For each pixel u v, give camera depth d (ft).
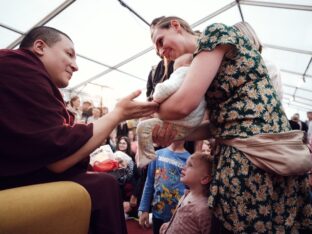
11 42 12.50
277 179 2.38
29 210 1.90
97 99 21.94
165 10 11.91
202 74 2.28
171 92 2.44
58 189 2.21
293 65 17.40
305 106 32.35
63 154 2.29
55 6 10.64
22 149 2.19
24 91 2.31
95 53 15.38
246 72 2.42
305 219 2.52
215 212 2.46
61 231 2.11
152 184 5.77
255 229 2.22
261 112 2.36
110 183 2.80
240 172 2.31
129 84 21.62
